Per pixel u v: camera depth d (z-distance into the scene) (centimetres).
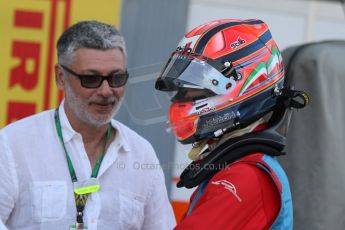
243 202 337
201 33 369
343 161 559
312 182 556
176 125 368
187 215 367
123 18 705
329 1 764
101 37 416
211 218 337
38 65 702
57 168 429
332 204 554
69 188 427
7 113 698
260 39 368
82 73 416
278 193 342
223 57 360
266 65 365
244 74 360
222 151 353
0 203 415
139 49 704
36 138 431
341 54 576
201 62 360
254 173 342
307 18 760
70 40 420
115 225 436
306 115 563
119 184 442
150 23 708
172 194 701
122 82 426
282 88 373
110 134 449
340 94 567
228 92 359
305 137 561
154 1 708
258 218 340
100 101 421
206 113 361
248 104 361
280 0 757
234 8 746
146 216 459
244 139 353
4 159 418
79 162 434
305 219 555
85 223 425
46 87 702
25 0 698
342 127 564
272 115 375
